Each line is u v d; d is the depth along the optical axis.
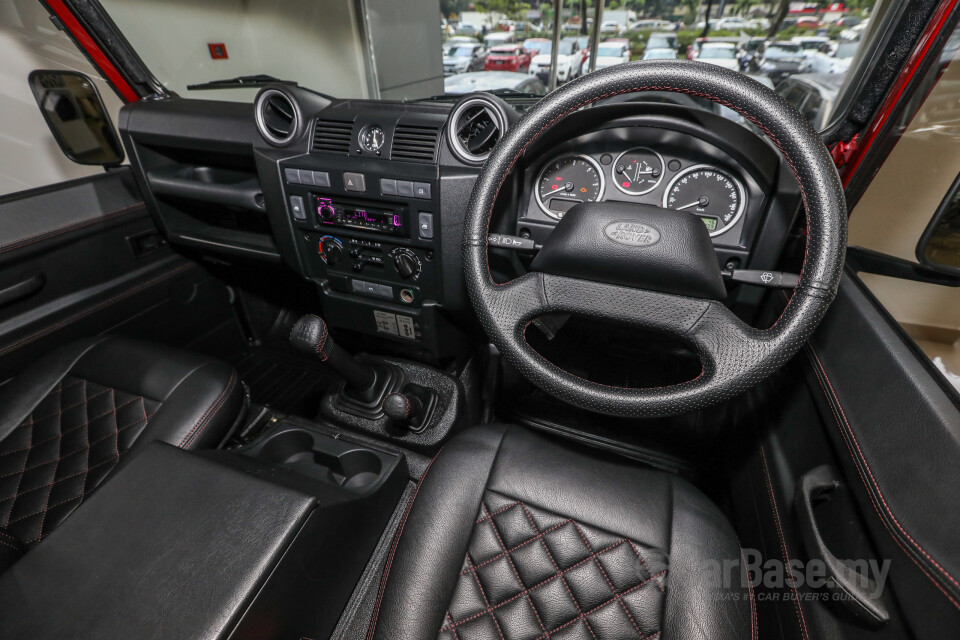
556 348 1.43
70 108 1.24
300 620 0.76
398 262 1.13
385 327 1.32
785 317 0.59
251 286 1.76
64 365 1.07
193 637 0.54
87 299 1.27
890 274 0.83
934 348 0.75
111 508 0.67
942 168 0.93
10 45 1.83
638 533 0.71
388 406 1.22
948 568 0.41
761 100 0.57
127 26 1.95
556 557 0.70
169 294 1.50
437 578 0.68
